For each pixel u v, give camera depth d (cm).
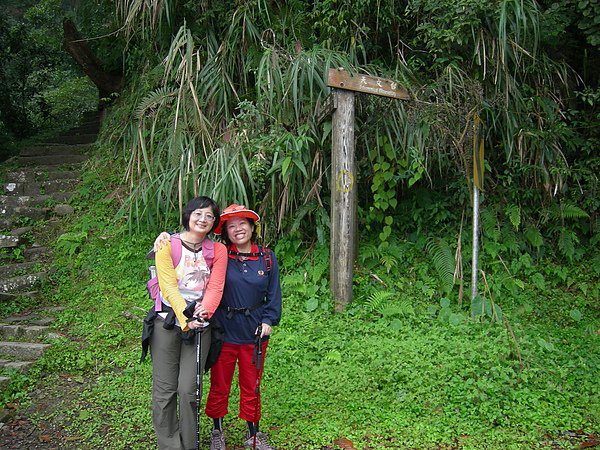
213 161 595
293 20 662
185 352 326
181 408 322
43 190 789
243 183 593
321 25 645
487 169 603
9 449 360
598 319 552
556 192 613
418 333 491
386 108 582
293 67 580
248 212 340
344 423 380
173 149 617
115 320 536
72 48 1023
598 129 639
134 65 849
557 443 357
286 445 358
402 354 454
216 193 564
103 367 468
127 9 713
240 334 343
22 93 1267
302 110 594
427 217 632
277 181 596
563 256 628
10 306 579
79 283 612
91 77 1039
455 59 599
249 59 653
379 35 674
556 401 403
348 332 498
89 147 897
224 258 333
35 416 400
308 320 514
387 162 603
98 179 764
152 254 341
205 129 616
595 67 671
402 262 604
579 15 627
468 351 449
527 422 379
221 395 346
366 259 602
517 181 638
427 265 596
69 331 525
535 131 607
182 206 613
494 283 575
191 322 312
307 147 562
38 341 510
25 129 1255
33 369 459
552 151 619
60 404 416
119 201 716
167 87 671
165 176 623
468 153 567
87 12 1021
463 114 567
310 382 428
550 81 638
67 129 1141
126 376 448
